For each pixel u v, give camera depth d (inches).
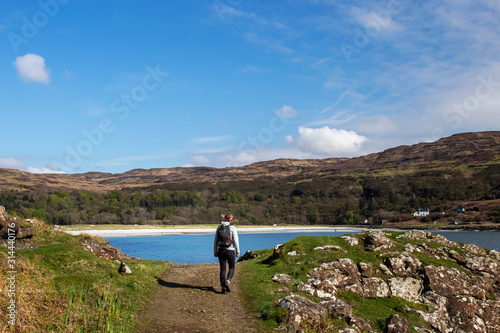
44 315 258.4
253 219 7455.7
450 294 546.0
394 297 532.4
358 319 371.2
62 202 6289.4
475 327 517.7
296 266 538.0
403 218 7263.8
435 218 6835.6
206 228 6220.5
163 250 2714.1
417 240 687.1
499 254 676.7
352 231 6633.9
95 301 302.4
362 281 534.9
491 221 6023.6
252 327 299.3
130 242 3831.2
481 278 594.6
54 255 393.7
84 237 522.6
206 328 288.2
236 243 396.2
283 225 7322.8
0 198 5812.0
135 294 351.9
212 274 500.7
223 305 353.7
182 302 353.4
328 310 375.2
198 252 2514.8
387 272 557.3
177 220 6628.9
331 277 520.4
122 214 6491.1
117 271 408.5
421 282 553.0
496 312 548.4
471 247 686.5
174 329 279.6
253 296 387.9
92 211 6476.4
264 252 799.1
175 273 492.7
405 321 398.3
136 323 281.3
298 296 370.0
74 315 266.1
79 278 341.4
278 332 293.3
